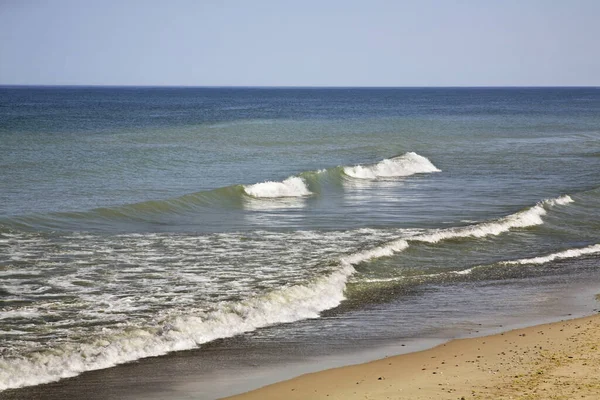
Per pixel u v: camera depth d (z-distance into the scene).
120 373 14.86
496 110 177.12
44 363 14.91
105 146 62.12
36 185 40.34
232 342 17.12
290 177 43.94
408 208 37.50
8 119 103.50
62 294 19.98
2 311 18.27
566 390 13.46
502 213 36.16
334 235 29.72
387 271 24.59
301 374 15.02
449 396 13.30
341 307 20.47
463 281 23.84
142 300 19.59
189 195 37.31
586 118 134.12
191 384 14.37
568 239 31.19
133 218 32.47
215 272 22.91
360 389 13.91
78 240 27.25
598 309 20.92
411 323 19.12
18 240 26.80
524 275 24.91
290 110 170.62
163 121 108.62
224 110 166.12
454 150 69.44
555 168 56.22
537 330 18.41
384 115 144.00
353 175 49.84
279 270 23.28
